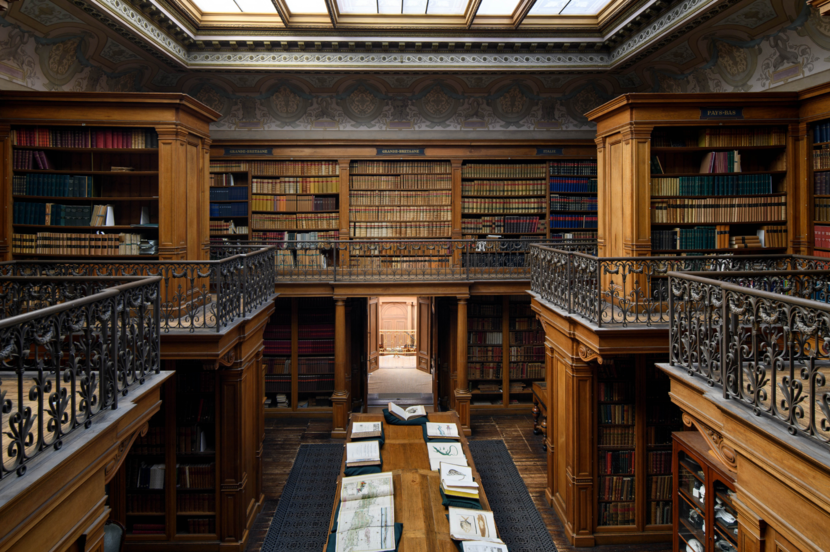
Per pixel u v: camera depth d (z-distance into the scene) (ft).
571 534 19.03
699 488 16.14
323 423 31.30
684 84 28.19
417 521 13.55
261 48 28.91
